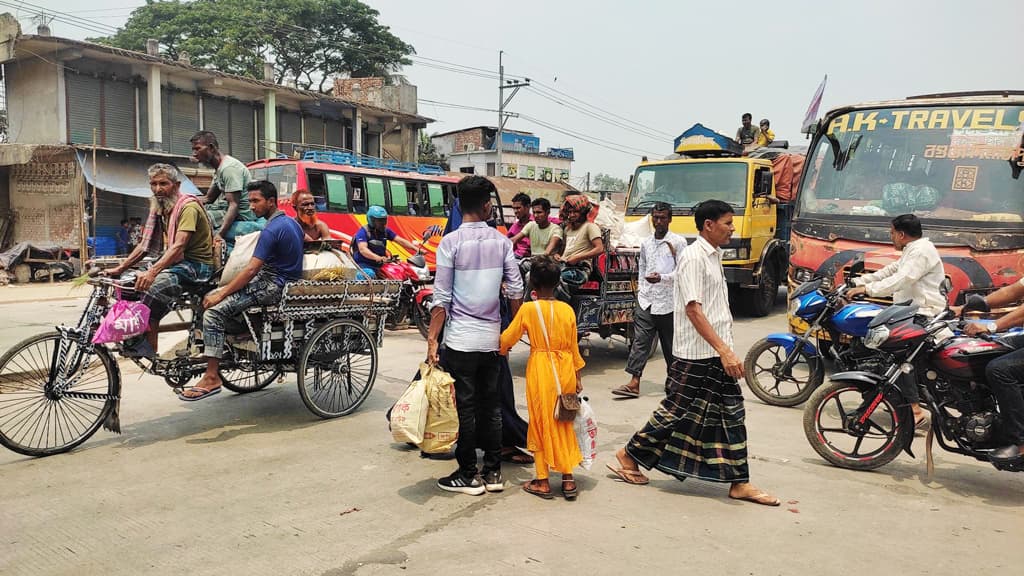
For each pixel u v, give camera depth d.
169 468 4.66
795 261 7.76
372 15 35.91
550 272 4.21
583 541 3.61
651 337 6.69
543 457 4.21
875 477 4.69
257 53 32.91
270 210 5.52
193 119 21.69
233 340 5.66
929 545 3.62
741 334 10.60
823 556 3.47
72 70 18.84
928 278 5.70
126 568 3.30
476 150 47.84
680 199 12.04
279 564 3.34
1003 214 6.76
